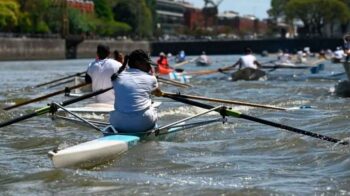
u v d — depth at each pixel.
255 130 16.45
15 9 121.69
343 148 13.21
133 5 184.25
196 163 12.16
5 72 62.09
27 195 9.91
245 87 33.84
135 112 13.54
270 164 12.10
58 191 10.11
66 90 19.16
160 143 14.02
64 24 136.38
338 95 27.30
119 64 18.25
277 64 56.09
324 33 171.38
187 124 14.74
